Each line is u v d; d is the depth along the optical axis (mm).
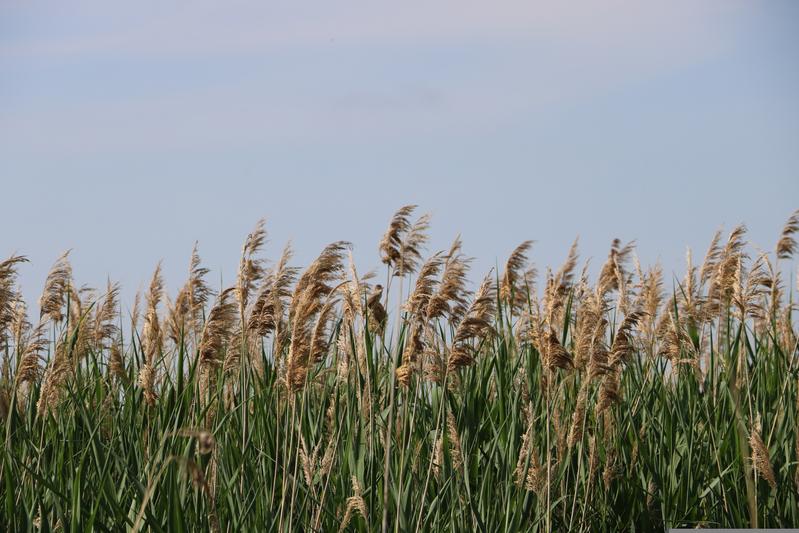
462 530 11141
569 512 12500
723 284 15391
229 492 10711
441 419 12281
